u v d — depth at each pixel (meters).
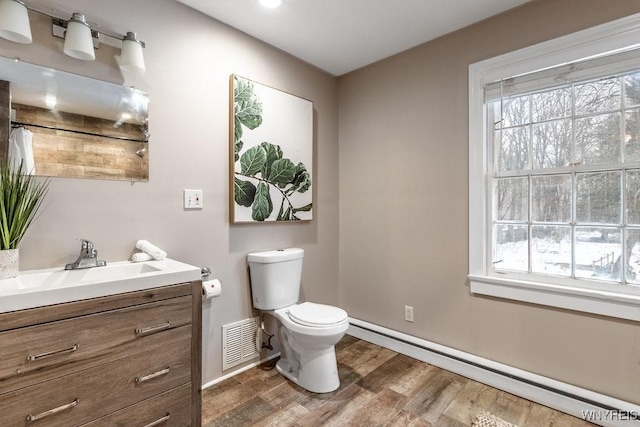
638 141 1.64
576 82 1.81
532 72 1.94
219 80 2.07
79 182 1.53
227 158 2.12
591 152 1.77
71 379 1.16
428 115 2.37
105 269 1.51
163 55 1.81
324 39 2.31
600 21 1.69
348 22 2.10
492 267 2.11
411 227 2.48
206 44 2.00
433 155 2.35
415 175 2.45
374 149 2.71
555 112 1.89
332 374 1.99
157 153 1.79
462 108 2.20
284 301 2.22
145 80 1.74
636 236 1.65
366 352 2.53
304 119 2.58
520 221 2.01
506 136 2.06
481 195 2.12
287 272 2.24
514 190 2.03
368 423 1.69
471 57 2.15
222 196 2.09
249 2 1.88
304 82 2.64
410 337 2.47
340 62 2.68
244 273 2.23
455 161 2.24
